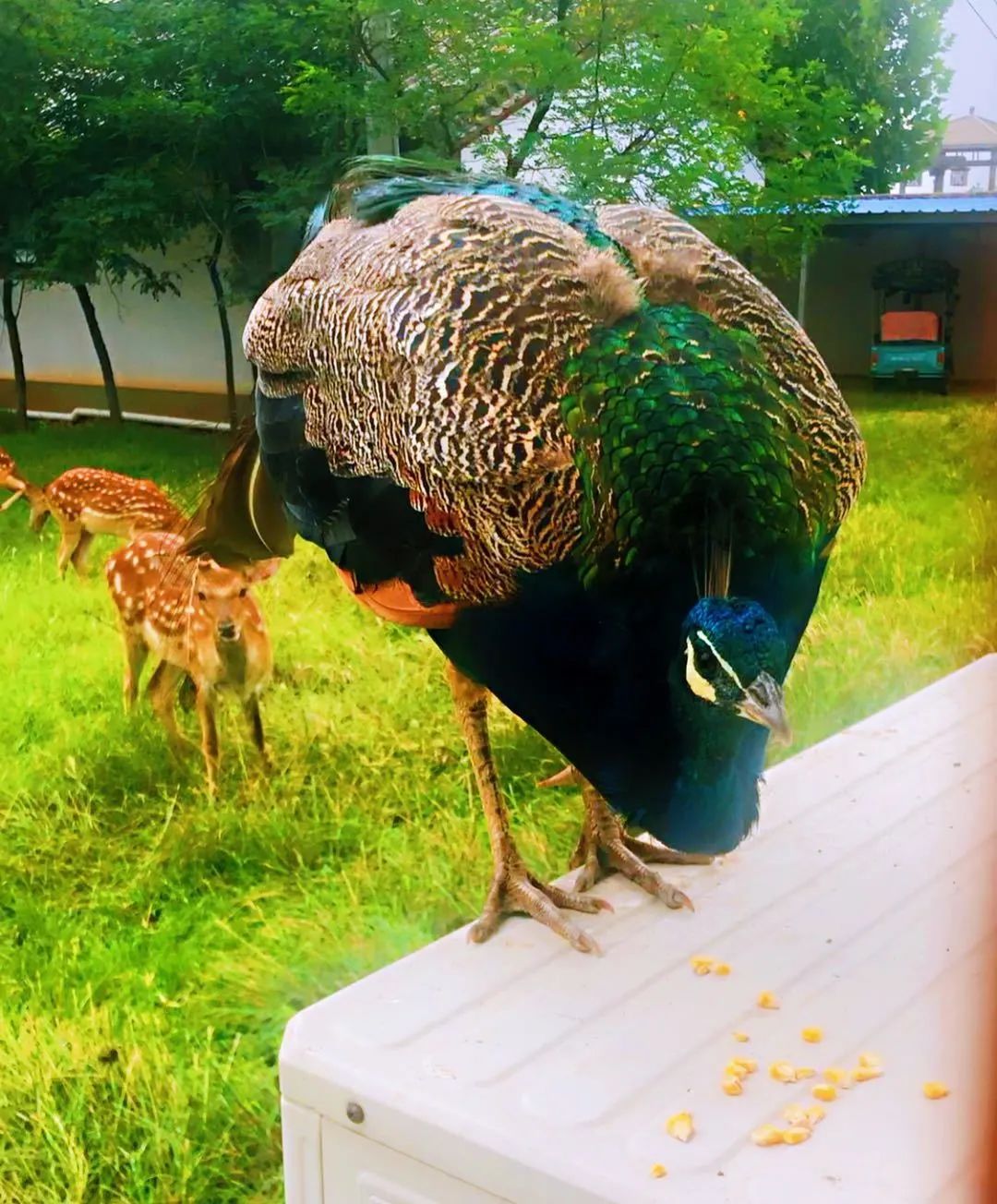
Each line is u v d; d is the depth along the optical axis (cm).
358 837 420
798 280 1052
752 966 230
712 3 661
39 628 595
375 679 522
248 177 793
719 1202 171
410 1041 211
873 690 504
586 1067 202
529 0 654
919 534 643
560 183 648
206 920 388
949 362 1020
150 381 979
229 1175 294
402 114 655
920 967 227
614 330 245
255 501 349
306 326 300
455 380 252
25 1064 319
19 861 416
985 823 278
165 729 479
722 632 208
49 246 819
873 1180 174
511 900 254
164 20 741
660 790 233
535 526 239
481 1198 188
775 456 234
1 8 732
